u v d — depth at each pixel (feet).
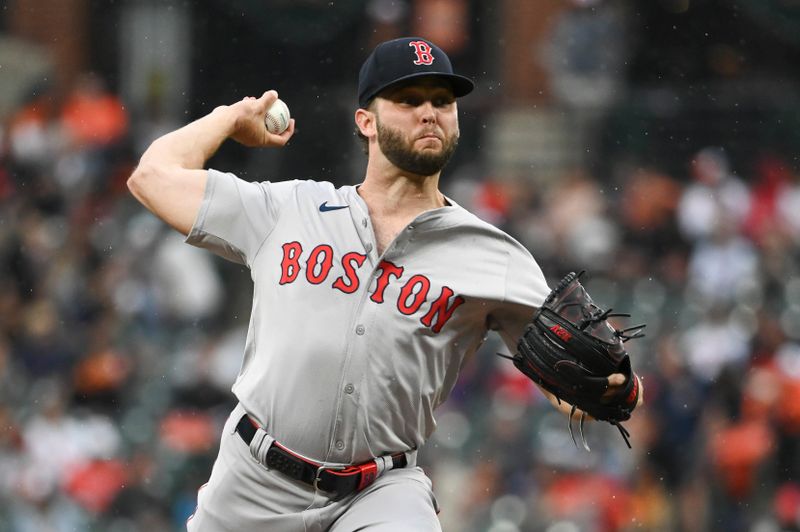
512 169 165.78
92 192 163.32
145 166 47.93
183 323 144.56
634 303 141.79
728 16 179.93
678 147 164.04
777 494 121.39
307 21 181.78
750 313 135.64
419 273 46.32
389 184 47.73
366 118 48.06
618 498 120.06
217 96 185.78
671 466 123.65
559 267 148.56
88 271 152.56
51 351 140.46
